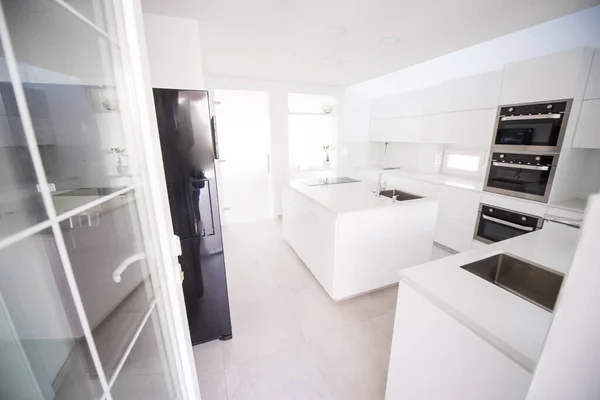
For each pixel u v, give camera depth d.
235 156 4.20
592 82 2.01
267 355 1.68
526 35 2.44
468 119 2.94
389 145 4.80
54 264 0.53
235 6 1.77
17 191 0.45
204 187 1.51
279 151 4.37
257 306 2.18
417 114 3.68
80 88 0.64
